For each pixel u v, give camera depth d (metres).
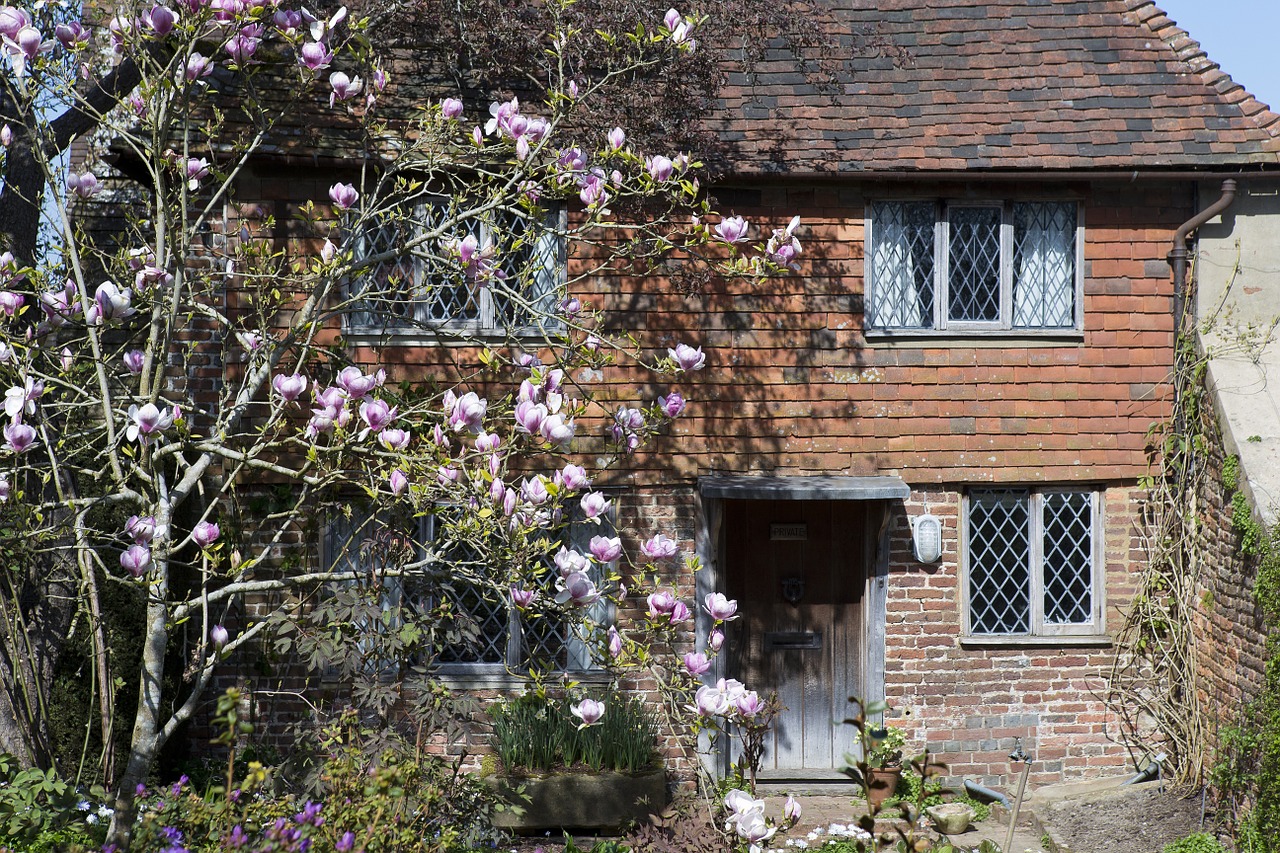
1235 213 10.05
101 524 8.30
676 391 9.87
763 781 10.11
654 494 9.91
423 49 10.27
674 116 9.19
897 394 10.03
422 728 5.93
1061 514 10.24
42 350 6.13
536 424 5.38
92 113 6.50
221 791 4.71
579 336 8.01
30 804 6.21
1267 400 9.18
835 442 9.99
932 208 10.09
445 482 5.57
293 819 4.76
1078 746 10.10
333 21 6.57
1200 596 9.62
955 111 10.25
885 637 10.08
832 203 9.98
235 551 5.73
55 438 7.35
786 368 9.98
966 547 10.13
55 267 6.72
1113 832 8.80
